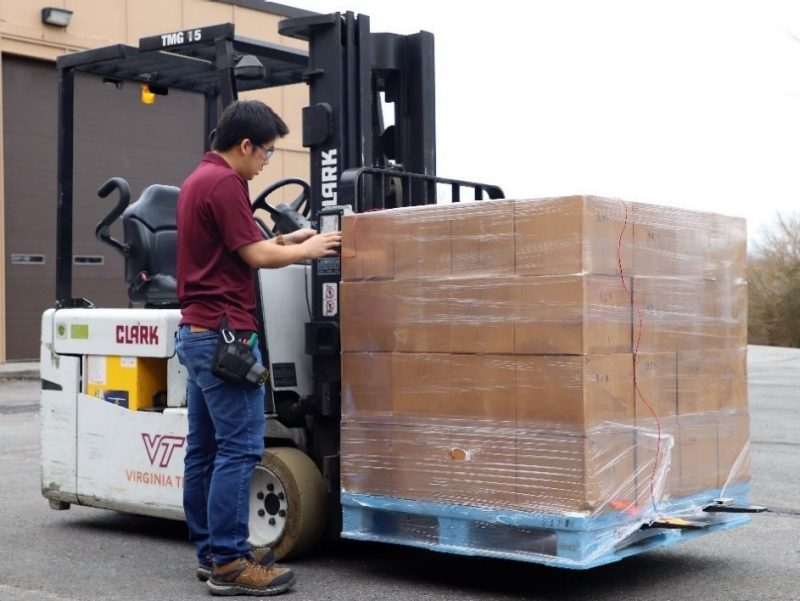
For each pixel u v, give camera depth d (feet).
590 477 12.79
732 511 15.08
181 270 14.32
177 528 18.98
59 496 18.90
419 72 18.21
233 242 13.89
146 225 19.60
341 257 15.08
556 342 12.96
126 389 17.92
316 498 15.69
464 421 13.78
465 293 13.78
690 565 15.97
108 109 51.39
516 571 15.60
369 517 14.87
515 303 13.32
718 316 15.33
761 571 15.60
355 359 14.92
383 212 14.62
